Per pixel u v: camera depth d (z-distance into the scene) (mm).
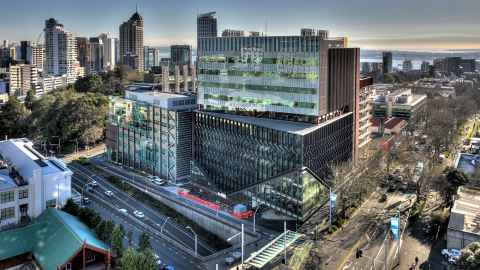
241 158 190375
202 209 182250
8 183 158625
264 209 181000
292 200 170125
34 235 141000
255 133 182625
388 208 178750
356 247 146750
